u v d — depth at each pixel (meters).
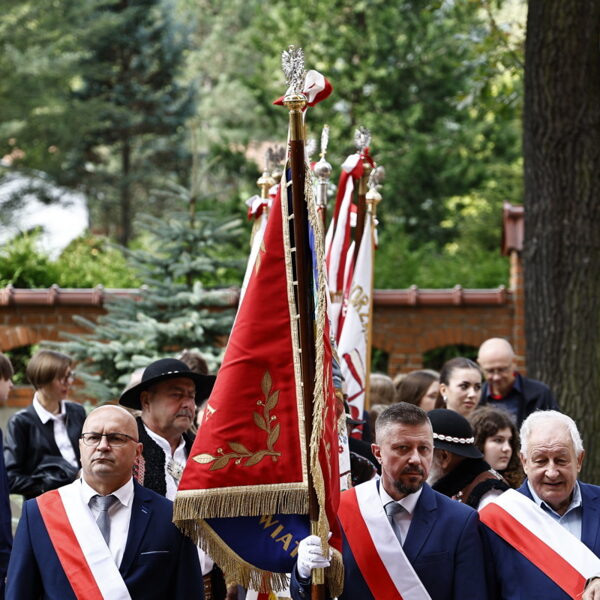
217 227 19.81
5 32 44.66
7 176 47.69
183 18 63.75
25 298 22.02
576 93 14.84
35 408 12.27
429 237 36.78
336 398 8.74
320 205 9.03
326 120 35.41
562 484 7.65
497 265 26.77
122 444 7.63
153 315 19.02
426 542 7.53
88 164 54.69
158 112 52.03
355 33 35.94
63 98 47.97
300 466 7.30
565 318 14.86
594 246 14.87
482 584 7.46
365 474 9.89
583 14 14.79
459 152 36.81
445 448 8.96
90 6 46.78
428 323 22.20
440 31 35.66
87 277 25.06
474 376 11.66
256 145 52.91
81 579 7.38
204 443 7.33
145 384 9.26
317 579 7.02
